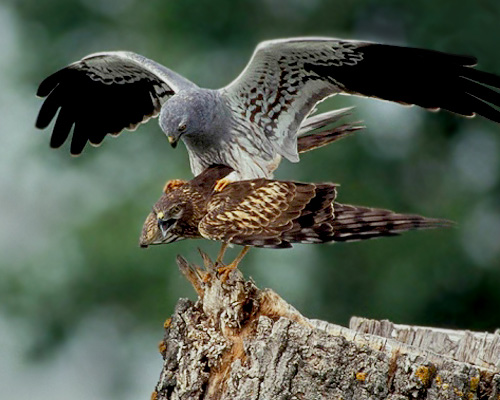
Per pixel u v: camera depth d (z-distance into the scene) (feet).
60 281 58.49
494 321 58.03
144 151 60.95
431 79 29.48
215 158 30.58
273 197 25.48
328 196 25.36
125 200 59.00
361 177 58.49
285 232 24.93
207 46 61.98
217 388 24.23
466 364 22.98
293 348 23.15
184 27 62.18
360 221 25.18
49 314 59.72
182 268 25.20
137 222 57.57
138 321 58.54
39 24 64.64
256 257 54.03
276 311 24.40
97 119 34.22
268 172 30.58
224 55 62.49
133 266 56.70
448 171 62.18
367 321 27.73
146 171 60.70
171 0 62.03
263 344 23.40
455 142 62.69
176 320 25.03
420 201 60.85
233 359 24.23
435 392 22.76
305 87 29.86
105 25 64.39
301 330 23.26
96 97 33.91
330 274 56.44
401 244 57.06
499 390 22.72
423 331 27.27
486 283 57.98
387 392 22.84
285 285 54.49
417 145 61.62
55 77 33.37
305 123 31.53
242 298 24.48
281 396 23.00
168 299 56.95
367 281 56.65
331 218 24.98
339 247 56.59
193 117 29.43
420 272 56.75
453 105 29.63
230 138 30.22
